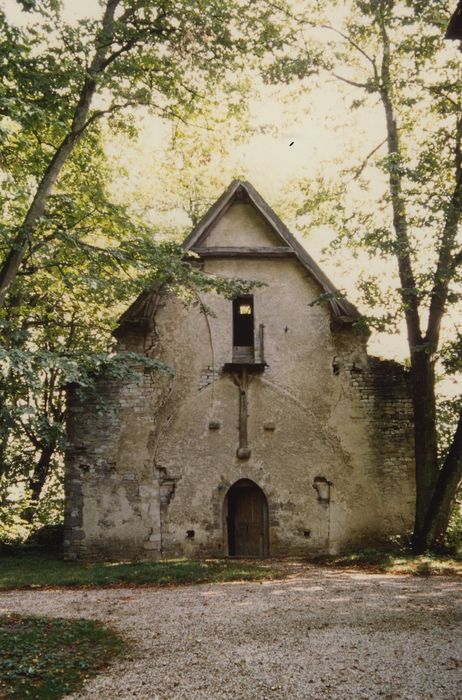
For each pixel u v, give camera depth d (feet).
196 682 17.53
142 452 47.19
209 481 46.83
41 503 61.67
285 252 49.93
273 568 39.68
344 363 48.85
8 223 39.52
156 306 49.42
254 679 17.62
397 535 45.78
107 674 18.45
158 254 38.32
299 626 23.22
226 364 48.16
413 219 38.70
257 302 49.75
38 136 37.88
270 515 46.62
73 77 33.73
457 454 41.16
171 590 32.60
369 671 17.94
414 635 21.34
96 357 38.58
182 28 36.99
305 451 47.52
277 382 48.55
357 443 47.60
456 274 39.27
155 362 42.70
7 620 25.16
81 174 43.80
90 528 46.19
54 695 16.84
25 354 30.96
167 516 46.29
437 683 16.83
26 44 31.19
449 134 41.57
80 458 47.14
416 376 44.98
